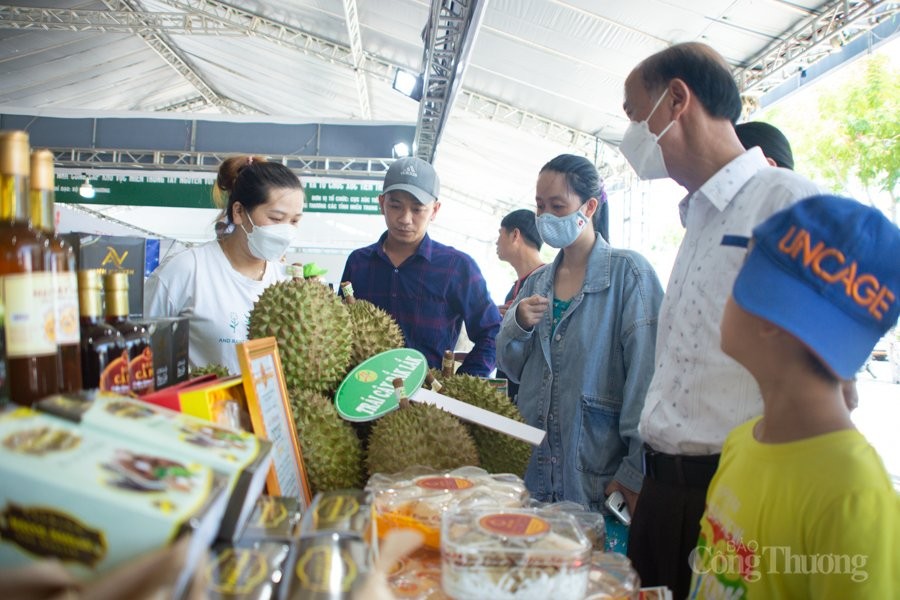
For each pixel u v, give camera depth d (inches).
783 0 177.0
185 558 20.2
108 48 418.9
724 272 52.1
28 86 449.4
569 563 29.6
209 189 332.8
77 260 49.1
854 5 173.2
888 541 31.2
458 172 483.2
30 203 29.2
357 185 329.4
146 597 19.3
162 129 334.6
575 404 77.0
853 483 32.2
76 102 507.2
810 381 33.5
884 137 255.8
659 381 57.7
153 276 82.8
